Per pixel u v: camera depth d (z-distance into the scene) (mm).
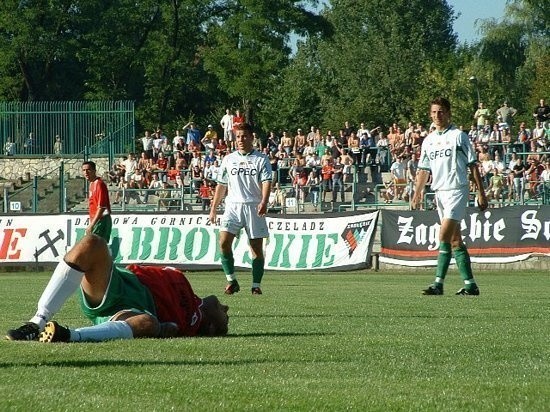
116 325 8719
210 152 44406
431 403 5867
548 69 70688
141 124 68312
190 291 9539
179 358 7781
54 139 51938
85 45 67375
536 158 41094
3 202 44781
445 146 16797
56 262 33438
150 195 41906
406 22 102125
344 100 92438
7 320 11961
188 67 68312
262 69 63531
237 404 5809
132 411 5559
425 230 31219
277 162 44719
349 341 9234
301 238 31766
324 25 65000
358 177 44062
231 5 67062
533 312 13227
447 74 79188
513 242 30625
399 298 16391
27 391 6164
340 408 5707
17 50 64500
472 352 8445
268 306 14438
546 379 6863
